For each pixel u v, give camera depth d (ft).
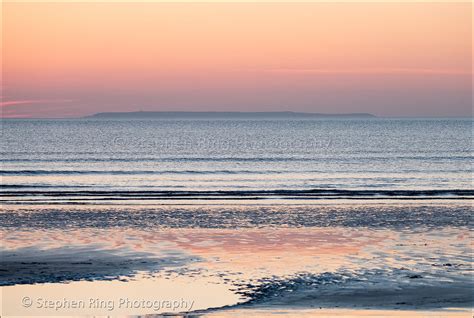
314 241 127.85
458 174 274.77
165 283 95.66
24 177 258.37
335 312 80.48
